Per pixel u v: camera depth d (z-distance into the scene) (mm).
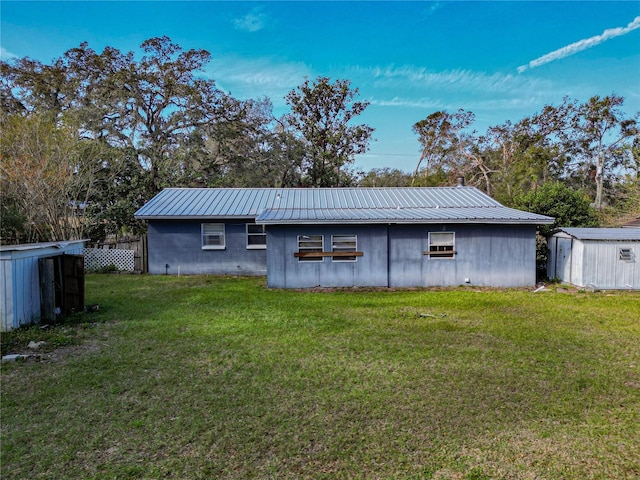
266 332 7395
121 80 24875
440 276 13125
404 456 3553
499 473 3318
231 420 4184
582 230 13445
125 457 3553
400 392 4840
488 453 3604
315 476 3285
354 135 31891
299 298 10938
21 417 4246
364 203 16078
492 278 13117
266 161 30719
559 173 36594
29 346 6508
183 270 16000
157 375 5387
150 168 23859
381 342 6773
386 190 18141
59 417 4254
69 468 3391
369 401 4598
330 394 4781
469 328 7703
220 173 27641
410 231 13094
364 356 6086
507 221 12719
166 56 26656
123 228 20656
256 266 16141
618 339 7008
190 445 3738
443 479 3242
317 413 4324
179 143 26156
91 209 19219
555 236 14195
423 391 4867
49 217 15867
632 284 12547
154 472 3330
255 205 16578
